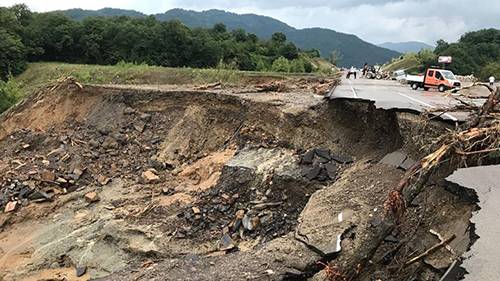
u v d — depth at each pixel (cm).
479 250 535
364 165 1272
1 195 1609
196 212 1346
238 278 879
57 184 1672
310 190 1282
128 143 1945
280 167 1405
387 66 9275
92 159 1847
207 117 1920
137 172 1770
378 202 1029
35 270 1286
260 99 1792
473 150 830
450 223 747
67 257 1316
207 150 1838
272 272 891
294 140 1561
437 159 768
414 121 1210
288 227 1221
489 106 920
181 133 1917
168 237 1278
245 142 1694
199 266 978
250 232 1243
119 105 2127
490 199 665
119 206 1510
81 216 1503
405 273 763
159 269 990
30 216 1532
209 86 2317
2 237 1455
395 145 1279
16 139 2027
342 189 1152
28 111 2172
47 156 1859
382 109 1327
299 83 2864
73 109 2184
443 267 671
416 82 2448
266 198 1334
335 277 784
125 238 1309
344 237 958
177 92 2053
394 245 843
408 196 760
